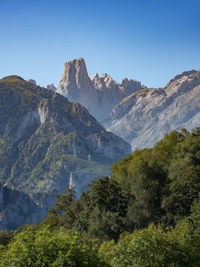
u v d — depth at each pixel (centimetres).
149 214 7981
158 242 4078
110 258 3997
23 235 3095
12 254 2848
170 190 8125
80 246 3102
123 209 8388
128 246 4066
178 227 4684
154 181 8394
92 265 3052
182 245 4153
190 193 7744
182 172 8575
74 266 2911
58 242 3020
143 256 3925
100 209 8462
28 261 2817
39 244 2952
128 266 3891
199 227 4772
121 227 7738
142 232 4222
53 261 2856
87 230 8125
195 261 4097
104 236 7506
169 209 7712
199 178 8069
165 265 3972
